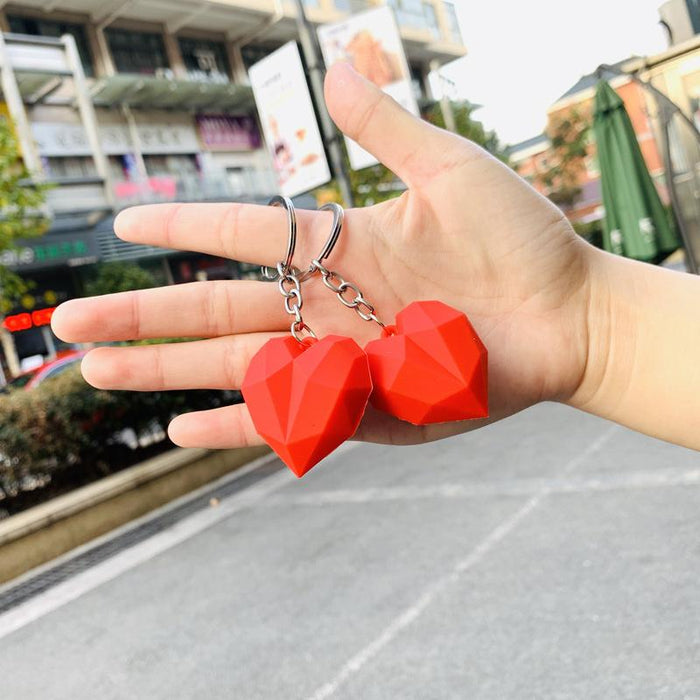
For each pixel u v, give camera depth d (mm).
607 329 244
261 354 218
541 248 241
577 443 1074
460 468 1105
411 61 7031
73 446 1313
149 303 255
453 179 239
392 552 835
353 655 628
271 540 1003
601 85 1390
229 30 5258
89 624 861
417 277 252
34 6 4238
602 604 606
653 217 1338
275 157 2230
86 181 4137
